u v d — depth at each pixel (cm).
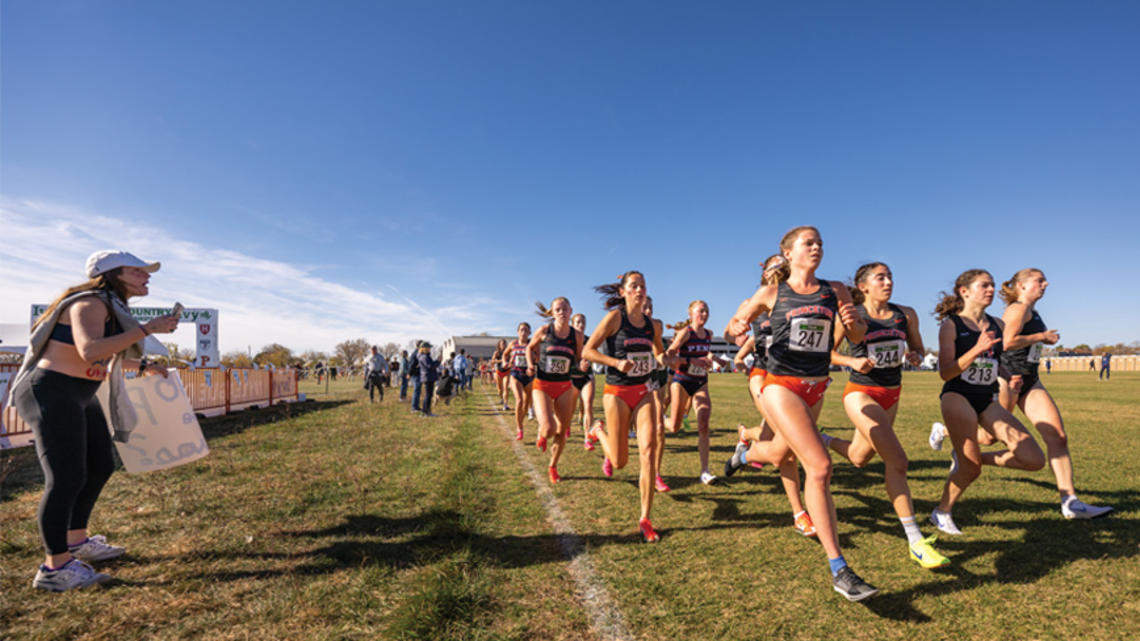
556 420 527
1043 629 249
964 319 409
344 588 293
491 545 362
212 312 2020
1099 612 262
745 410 1339
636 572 317
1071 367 6575
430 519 410
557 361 539
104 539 344
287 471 604
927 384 2723
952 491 386
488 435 925
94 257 323
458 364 2072
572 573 315
